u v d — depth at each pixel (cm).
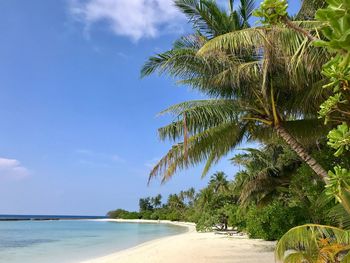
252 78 957
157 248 2316
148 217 11681
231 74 970
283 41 752
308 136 1023
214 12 1043
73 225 7975
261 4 302
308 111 993
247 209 2589
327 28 189
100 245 3023
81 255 2252
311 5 862
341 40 175
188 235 3719
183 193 9925
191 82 1108
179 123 1012
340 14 170
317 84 850
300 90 961
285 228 1517
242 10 1085
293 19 889
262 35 756
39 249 2639
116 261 1742
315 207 1077
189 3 1045
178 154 1091
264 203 1967
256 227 1856
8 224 7756
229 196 4234
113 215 14325
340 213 714
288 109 1024
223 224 4359
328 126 988
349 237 585
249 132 1138
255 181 1908
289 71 827
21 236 4088
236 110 1019
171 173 1091
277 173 1883
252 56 987
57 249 2648
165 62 1015
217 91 1092
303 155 929
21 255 2250
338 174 375
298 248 750
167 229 6181
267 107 988
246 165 2175
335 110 423
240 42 795
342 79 309
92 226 7519
